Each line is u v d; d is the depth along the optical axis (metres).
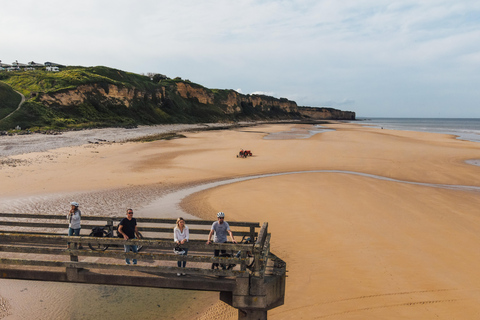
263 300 7.41
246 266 7.89
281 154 46.72
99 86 92.88
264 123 164.50
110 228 10.84
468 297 10.79
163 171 33.88
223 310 10.17
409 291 11.14
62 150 44.19
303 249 14.65
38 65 149.12
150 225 17.83
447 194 24.55
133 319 9.57
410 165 38.44
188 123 119.56
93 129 72.88
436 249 14.47
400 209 20.33
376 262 13.25
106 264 7.78
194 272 7.56
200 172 33.56
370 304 10.46
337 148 53.41
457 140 71.19
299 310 10.22
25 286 11.40
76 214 10.91
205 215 19.75
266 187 26.27
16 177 28.70
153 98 119.50
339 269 12.72
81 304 10.32
